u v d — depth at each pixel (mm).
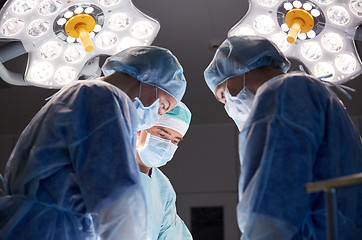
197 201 5059
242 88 1931
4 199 1719
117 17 2285
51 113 1772
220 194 5043
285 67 1998
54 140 1725
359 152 1746
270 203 1490
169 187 2920
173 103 2199
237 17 3711
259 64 1923
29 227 1631
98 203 1635
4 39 2127
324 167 1603
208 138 5215
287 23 2189
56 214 1670
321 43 2236
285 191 1502
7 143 5371
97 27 2256
